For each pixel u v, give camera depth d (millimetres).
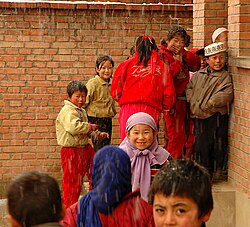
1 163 10484
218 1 8602
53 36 10359
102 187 3826
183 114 8008
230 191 7277
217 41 7699
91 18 10383
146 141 5613
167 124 8039
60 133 8172
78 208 3928
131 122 5652
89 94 9172
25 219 3008
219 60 7359
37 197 3016
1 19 10234
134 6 10398
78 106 8234
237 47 7277
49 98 10445
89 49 10445
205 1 8602
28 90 10414
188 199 3035
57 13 10305
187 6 10469
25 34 10305
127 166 3879
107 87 9281
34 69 10391
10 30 10273
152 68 7438
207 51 7387
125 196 3879
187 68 8172
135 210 3816
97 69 9273
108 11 10391
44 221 3014
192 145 8078
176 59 7836
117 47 10484
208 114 7422
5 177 10492
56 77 10430
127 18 10438
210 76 7434
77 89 8164
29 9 10242
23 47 10328
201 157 7559
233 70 7363
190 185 3039
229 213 7312
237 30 7277
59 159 10539
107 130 9383
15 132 10461
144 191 5504
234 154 7375
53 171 10555
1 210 8438
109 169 3834
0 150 10461
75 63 10438
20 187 3039
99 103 9242
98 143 9281
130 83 7453
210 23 8633
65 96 10477
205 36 8641
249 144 6910
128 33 10469
